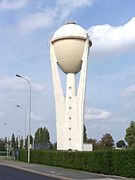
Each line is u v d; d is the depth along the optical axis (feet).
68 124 224.74
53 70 229.04
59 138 224.94
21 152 237.66
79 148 222.07
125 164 105.40
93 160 127.13
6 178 93.25
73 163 147.43
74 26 232.12
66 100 229.04
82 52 228.84
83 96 224.53
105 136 388.37
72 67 230.27
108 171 115.65
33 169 139.85
